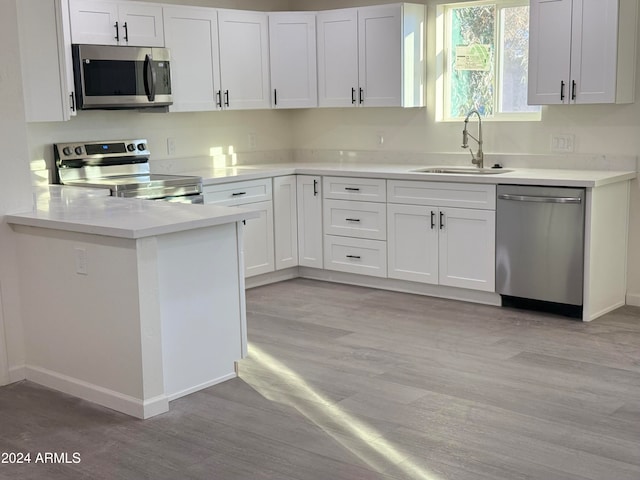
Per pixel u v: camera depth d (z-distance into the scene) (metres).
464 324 4.72
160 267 3.46
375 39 5.78
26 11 3.88
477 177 4.98
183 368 3.62
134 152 5.59
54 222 3.53
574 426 3.21
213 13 5.69
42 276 3.75
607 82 4.74
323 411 3.43
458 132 5.84
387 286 5.68
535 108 5.53
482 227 5.05
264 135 6.67
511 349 4.23
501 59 5.66
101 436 3.21
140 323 3.32
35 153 5.12
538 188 4.74
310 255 6.02
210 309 3.72
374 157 6.36
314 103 6.17
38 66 3.96
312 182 5.91
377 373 3.90
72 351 3.68
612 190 4.79
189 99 5.61
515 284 4.96
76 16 4.90
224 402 3.55
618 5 4.64
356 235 5.72
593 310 4.76
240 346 3.89
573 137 5.25
